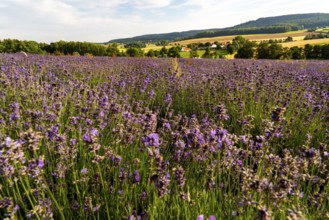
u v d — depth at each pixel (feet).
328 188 9.02
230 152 8.91
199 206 7.66
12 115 11.12
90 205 7.70
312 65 47.16
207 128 11.17
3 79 17.72
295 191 8.30
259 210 5.98
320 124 14.98
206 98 19.53
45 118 11.37
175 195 8.36
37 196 8.02
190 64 48.60
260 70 24.54
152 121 10.68
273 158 8.32
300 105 17.31
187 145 9.03
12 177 7.82
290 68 37.81
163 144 10.76
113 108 12.98
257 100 18.10
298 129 15.11
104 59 52.29
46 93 16.10
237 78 22.34
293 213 5.08
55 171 8.66
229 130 15.02
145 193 8.51
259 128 14.82
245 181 7.56
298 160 9.14
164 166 7.77
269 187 6.64
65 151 8.77
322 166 9.21
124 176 8.39
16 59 34.27
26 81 18.26
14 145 6.57
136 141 11.12
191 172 9.37
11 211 6.84
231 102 17.72
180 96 20.88
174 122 12.72
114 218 8.34
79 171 9.98
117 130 10.09
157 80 23.52
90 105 14.80
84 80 23.41
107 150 8.88
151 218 7.37
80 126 11.68
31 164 7.16
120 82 20.95
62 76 25.58
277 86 20.31
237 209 7.48
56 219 7.84
